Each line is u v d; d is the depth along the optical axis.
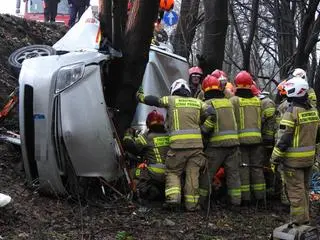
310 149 6.02
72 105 6.16
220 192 7.39
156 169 6.81
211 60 9.50
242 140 7.18
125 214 6.13
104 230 5.54
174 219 6.24
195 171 6.63
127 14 7.06
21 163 6.82
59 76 6.22
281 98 8.36
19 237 5.02
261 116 7.37
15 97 7.27
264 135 7.36
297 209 6.06
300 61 11.77
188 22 11.96
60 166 6.17
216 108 7.00
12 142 6.97
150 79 7.88
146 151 6.92
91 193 6.43
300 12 14.23
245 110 7.25
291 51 14.41
